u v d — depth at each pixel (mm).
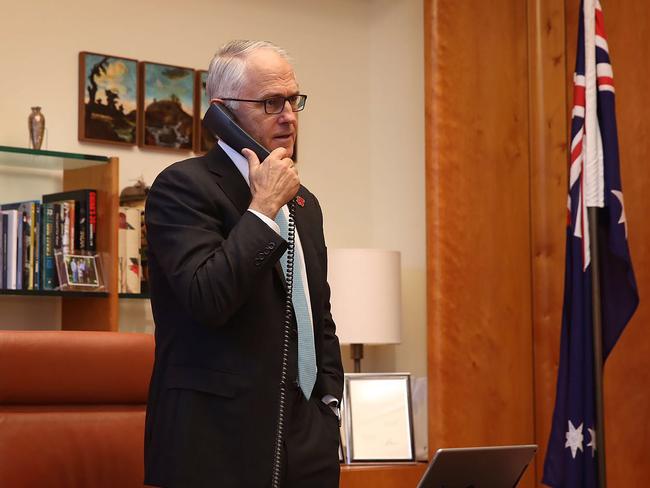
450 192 4262
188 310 1846
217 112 2045
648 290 3979
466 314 4254
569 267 3543
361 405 4266
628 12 4121
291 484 1935
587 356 3441
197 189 1961
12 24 4266
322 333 2109
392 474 4059
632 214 4062
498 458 2451
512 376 4340
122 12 4543
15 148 3838
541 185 4379
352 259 4355
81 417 2646
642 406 3971
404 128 4996
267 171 1925
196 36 4746
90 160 3992
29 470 2529
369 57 5266
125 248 4145
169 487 1866
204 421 1882
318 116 5102
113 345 2732
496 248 4352
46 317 4273
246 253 1837
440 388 4184
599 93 3521
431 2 4305
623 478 4031
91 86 4406
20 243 3883
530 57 4434
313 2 5129
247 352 1913
